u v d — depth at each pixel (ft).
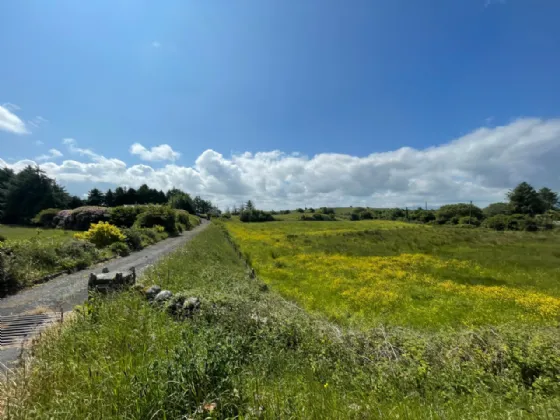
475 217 248.73
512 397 14.38
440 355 17.92
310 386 13.67
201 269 43.24
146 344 13.92
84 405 9.23
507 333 19.80
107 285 22.27
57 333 15.70
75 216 122.42
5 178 238.07
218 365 11.08
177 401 9.36
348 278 55.52
